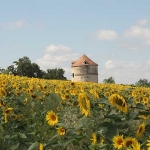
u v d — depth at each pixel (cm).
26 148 685
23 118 876
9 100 1027
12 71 10306
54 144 530
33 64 10550
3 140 701
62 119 870
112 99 480
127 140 445
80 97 488
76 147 612
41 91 1466
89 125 487
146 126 486
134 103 528
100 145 479
